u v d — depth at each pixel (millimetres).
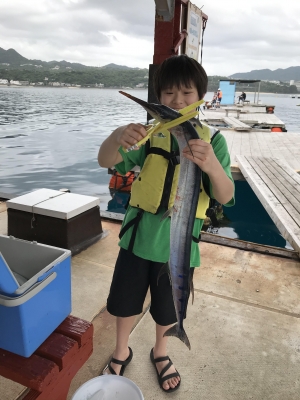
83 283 3086
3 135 14477
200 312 2740
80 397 1680
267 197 5598
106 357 2281
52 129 16531
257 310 2789
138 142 1444
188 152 1424
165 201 1816
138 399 1666
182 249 1591
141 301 2018
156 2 4238
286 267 3453
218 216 6570
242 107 25766
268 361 2285
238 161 8070
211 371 2191
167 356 2166
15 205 3707
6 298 1443
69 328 1755
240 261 3543
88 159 10836
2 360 1555
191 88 1700
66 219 3502
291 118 29609
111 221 4473
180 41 4797
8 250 1913
